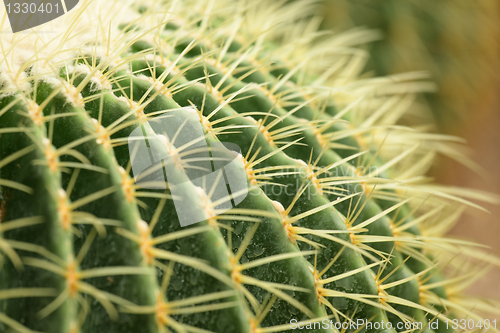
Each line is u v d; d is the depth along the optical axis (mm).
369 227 364
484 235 859
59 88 308
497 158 929
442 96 837
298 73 429
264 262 315
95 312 300
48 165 297
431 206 489
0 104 313
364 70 756
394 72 769
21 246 292
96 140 305
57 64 321
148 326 296
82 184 304
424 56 794
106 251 299
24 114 304
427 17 773
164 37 378
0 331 294
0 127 309
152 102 329
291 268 320
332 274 335
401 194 395
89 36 348
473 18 812
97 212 301
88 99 316
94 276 299
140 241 297
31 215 296
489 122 952
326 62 532
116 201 299
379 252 343
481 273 410
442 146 594
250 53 403
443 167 897
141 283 295
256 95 367
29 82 318
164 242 307
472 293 752
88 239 299
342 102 427
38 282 292
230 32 415
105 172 302
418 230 391
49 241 292
